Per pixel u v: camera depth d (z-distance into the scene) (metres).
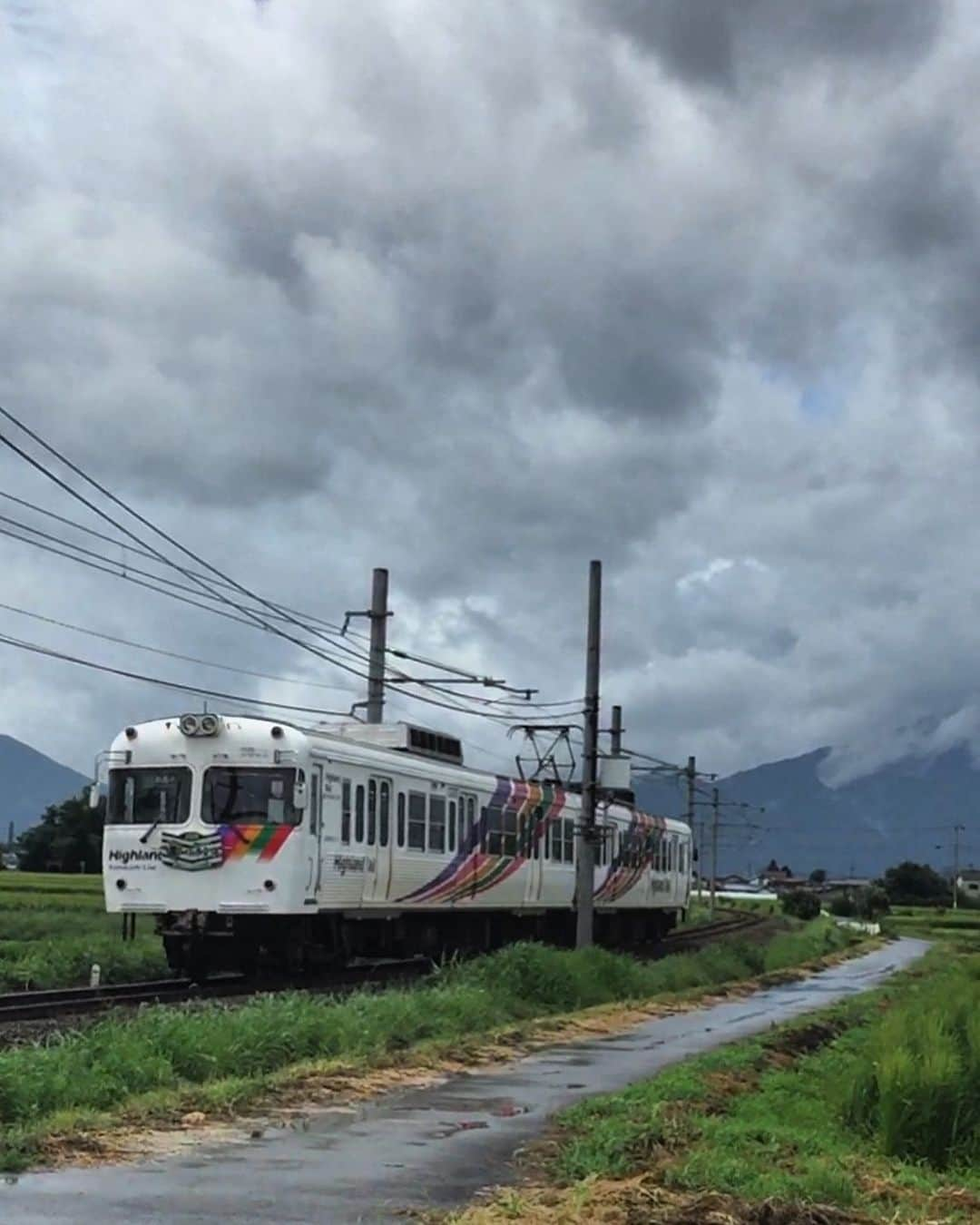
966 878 164.12
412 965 30.47
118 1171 9.87
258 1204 9.00
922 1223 9.30
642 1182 9.75
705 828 105.81
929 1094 12.31
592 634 33.28
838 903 107.31
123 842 24.97
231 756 24.72
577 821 38.72
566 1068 16.00
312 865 24.95
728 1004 26.33
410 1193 9.45
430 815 29.94
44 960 26.67
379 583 34.75
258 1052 14.66
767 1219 8.98
